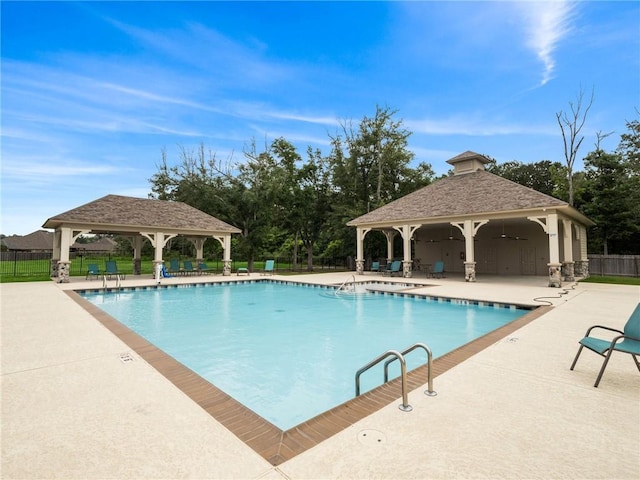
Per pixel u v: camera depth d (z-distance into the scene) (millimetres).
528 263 20172
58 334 6023
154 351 5012
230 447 2508
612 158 23281
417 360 5766
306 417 3852
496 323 8547
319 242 32156
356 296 13031
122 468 2246
